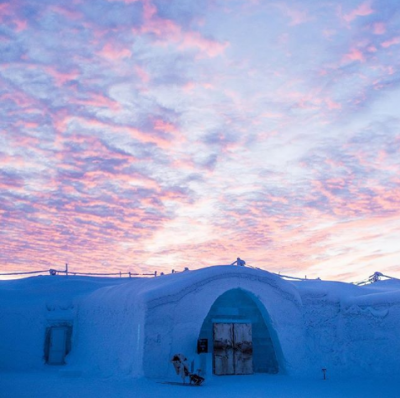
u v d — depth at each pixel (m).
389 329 19.91
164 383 15.90
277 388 14.91
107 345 20.73
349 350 20.59
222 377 18.02
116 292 21.95
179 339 17.75
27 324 25.67
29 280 29.69
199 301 18.55
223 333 19.00
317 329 21.28
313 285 23.81
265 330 20.42
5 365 24.47
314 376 19.20
